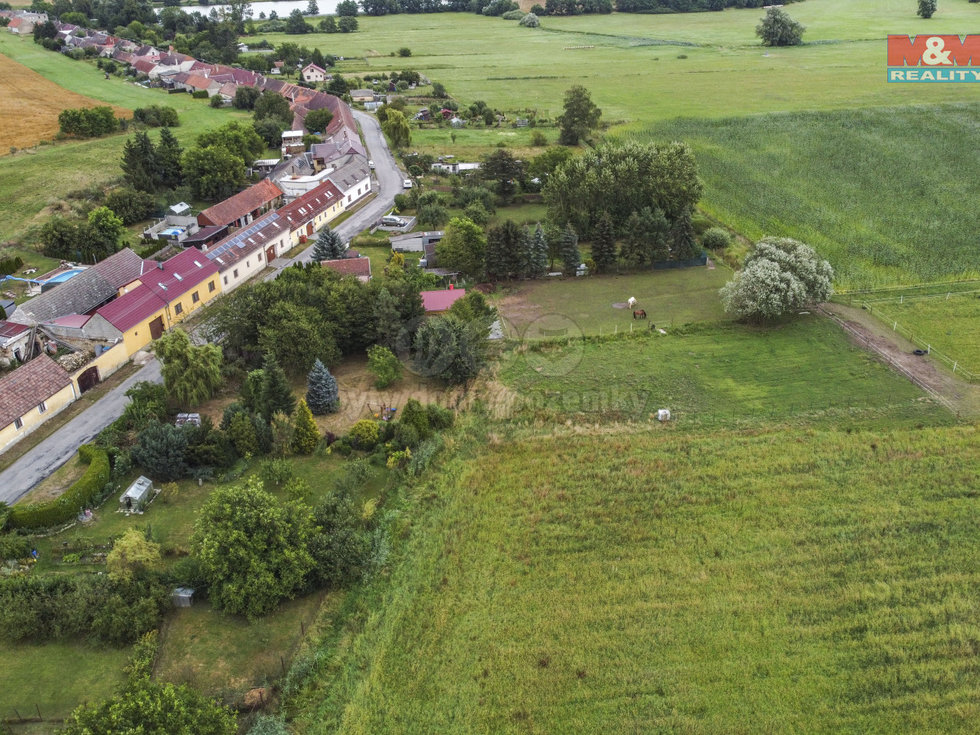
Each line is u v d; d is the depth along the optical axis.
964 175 117.19
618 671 40.31
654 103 165.50
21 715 37.31
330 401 63.34
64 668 40.12
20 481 54.81
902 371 67.88
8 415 58.69
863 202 109.25
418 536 49.69
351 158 127.75
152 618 41.81
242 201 108.88
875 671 40.09
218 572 42.66
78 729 32.38
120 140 138.38
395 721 37.88
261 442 57.84
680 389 66.62
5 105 156.12
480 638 42.38
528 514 51.78
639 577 46.34
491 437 60.53
